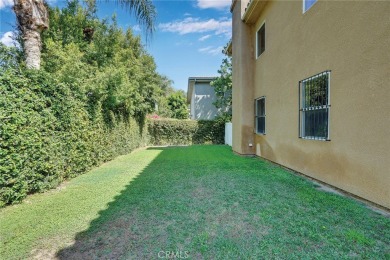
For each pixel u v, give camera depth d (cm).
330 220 359
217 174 698
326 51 536
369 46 410
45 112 561
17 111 474
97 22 1283
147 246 297
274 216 379
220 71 1867
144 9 829
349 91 462
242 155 1105
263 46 1014
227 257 270
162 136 1919
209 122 1927
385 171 381
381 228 330
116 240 314
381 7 384
